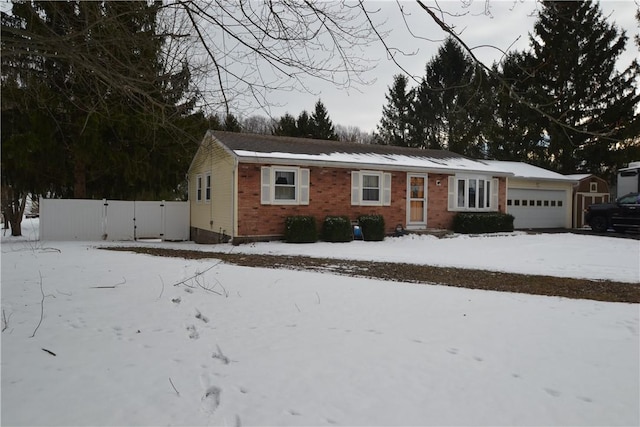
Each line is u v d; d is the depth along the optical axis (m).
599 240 16.39
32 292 6.18
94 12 5.10
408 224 18.06
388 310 5.56
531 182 23.23
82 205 16.73
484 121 25.97
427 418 2.91
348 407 3.04
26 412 2.88
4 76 7.02
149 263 9.11
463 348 4.21
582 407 3.11
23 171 15.89
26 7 5.75
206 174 17.66
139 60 5.71
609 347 4.30
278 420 2.85
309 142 19.27
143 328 4.71
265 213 15.28
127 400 3.09
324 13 5.25
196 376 3.52
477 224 18.67
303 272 8.46
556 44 24.58
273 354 4.00
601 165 30.06
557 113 26.52
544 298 6.63
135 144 16.78
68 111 14.09
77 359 3.80
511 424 2.86
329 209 16.36
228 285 6.93
